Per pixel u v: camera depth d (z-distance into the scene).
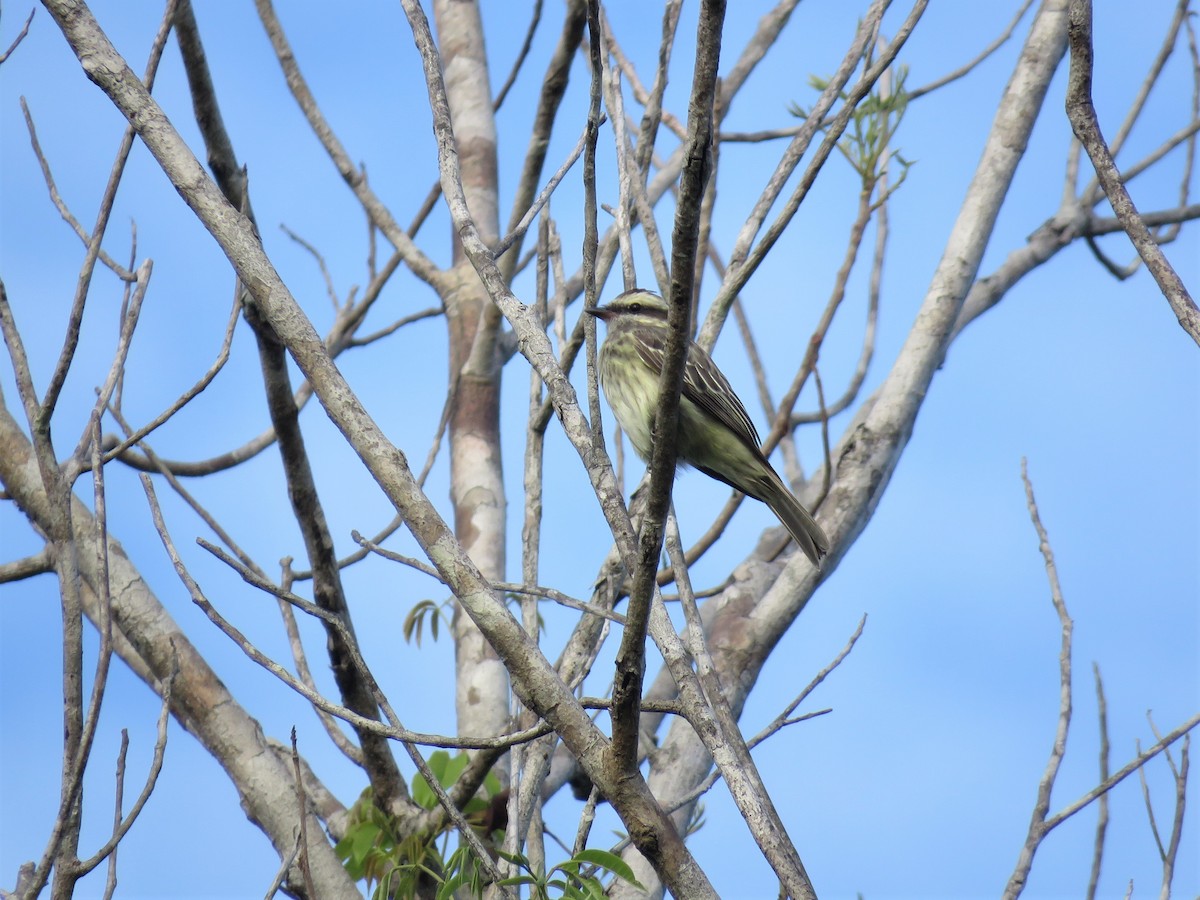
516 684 7.05
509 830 8.54
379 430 7.45
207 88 11.48
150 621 10.55
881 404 13.30
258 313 10.48
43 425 8.39
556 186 9.22
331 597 11.24
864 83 10.05
